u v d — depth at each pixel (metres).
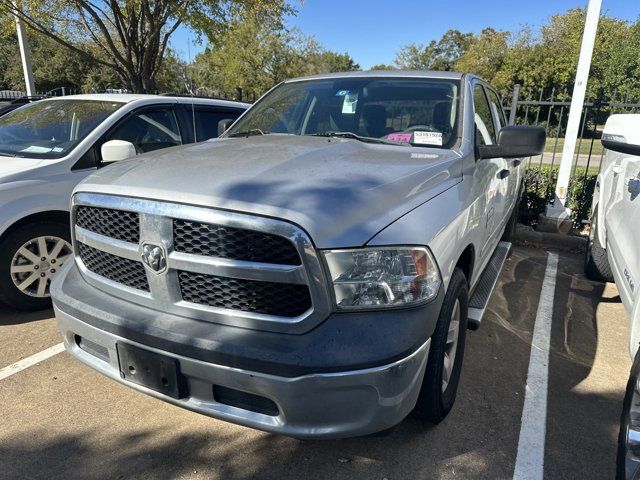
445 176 2.59
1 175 3.68
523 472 2.39
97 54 16.75
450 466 2.42
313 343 1.86
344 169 2.34
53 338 3.59
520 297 4.61
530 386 3.13
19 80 32.88
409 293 1.96
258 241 1.89
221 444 2.55
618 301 4.57
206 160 2.45
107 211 2.25
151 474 2.34
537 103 6.82
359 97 3.52
